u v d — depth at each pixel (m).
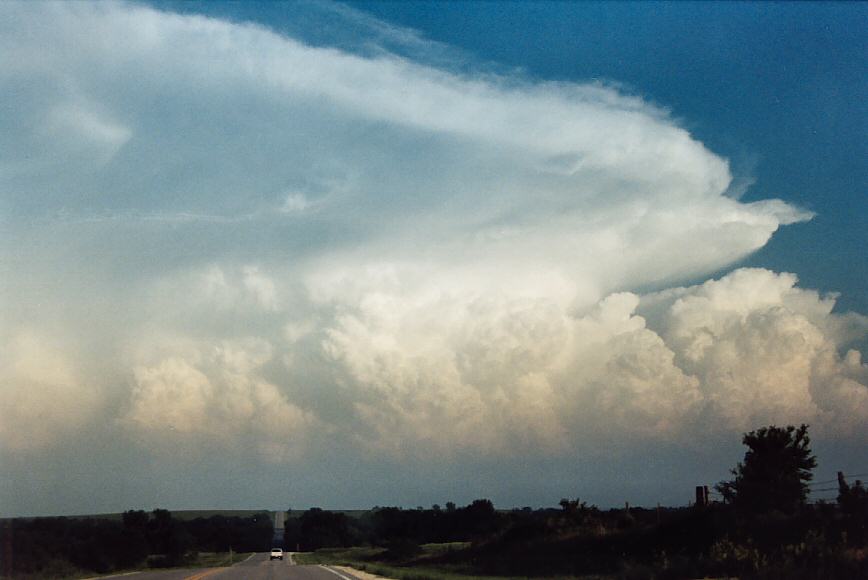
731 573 30.64
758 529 36.44
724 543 34.25
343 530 193.75
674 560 36.44
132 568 79.69
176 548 118.06
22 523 78.38
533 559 52.16
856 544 28.58
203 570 58.31
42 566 63.22
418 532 147.25
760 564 29.25
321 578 44.59
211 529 193.38
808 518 34.41
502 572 48.09
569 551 50.75
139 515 119.06
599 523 57.44
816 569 26.31
